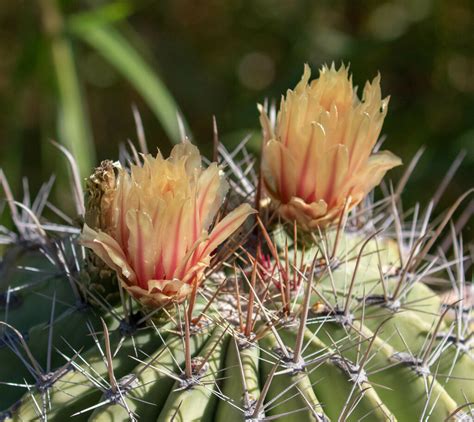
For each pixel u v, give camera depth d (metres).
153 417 0.32
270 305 0.35
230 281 0.36
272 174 0.36
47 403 0.33
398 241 0.39
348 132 0.35
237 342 0.33
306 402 0.32
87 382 0.33
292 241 0.37
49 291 0.37
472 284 0.41
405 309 0.36
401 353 0.34
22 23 0.65
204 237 0.32
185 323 0.32
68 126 0.58
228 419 0.32
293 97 0.35
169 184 0.32
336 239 0.36
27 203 0.44
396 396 0.34
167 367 0.33
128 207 0.32
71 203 0.62
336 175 0.35
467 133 0.65
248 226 0.37
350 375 0.33
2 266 0.40
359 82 0.69
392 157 0.36
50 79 0.60
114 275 0.35
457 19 0.69
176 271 0.33
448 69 0.70
